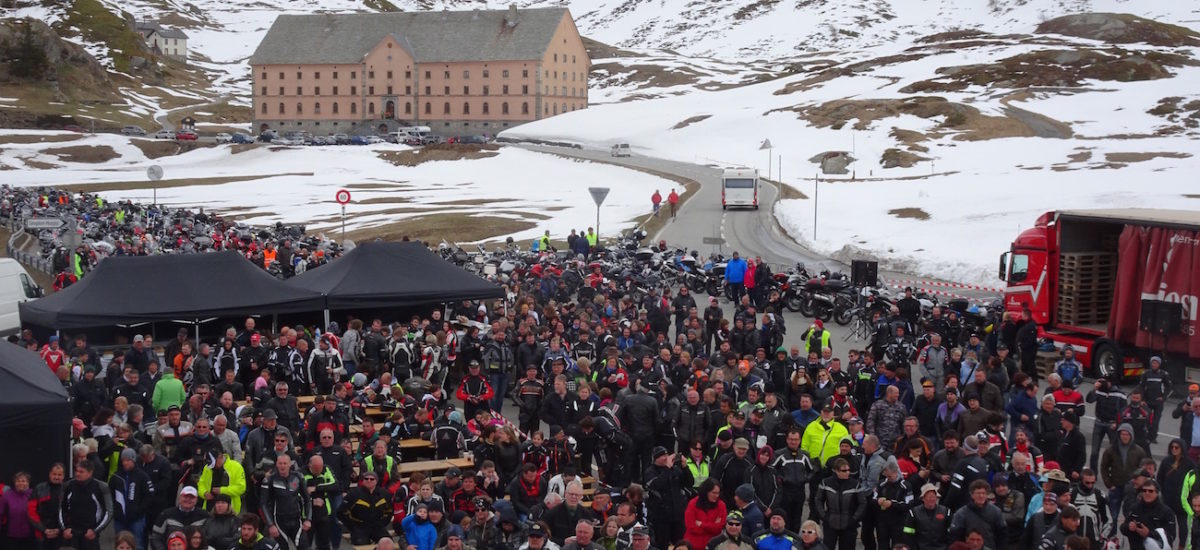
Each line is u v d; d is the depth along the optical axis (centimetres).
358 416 2098
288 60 18288
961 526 1406
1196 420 1869
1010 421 2002
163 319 2609
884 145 11325
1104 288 2978
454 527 1361
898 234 5847
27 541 1464
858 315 3512
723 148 12750
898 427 1828
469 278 3083
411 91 17962
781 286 3991
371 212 8444
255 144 14312
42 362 1789
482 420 1755
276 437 1566
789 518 1630
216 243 4922
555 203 8962
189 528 1335
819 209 6938
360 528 1595
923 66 17412
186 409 1875
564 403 1934
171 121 19562
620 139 14275
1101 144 9819
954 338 3020
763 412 1830
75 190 10625
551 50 17625
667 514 1576
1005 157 9844
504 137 15875
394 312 3216
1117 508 1698
